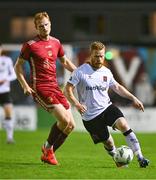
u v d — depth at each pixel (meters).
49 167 32.03
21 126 65.69
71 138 54.62
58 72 63.94
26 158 37.22
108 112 31.28
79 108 30.83
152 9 88.94
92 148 45.56
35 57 32.09
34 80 32.19
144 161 30.92
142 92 67.69
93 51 31.33
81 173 29.80
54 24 87.50
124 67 67.56
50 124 66.00
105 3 88.81
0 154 40.06
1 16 88.06
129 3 88.75
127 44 88.94
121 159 31.50
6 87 50.22
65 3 88.19
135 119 66.12
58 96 32.31
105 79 31.48
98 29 88.94
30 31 88.38
